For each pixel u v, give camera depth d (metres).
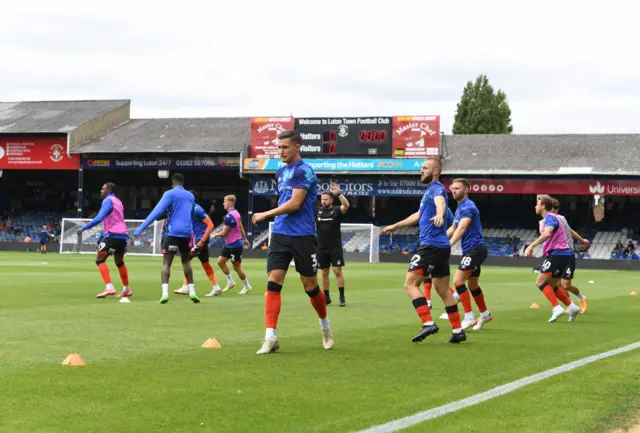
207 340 9.16
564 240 13.13
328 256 16.09
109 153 60.44
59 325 10.80
